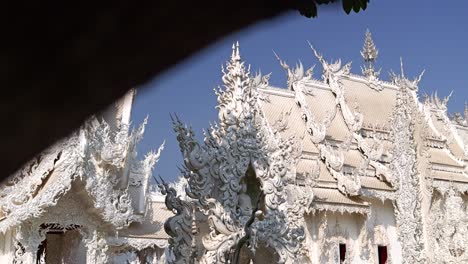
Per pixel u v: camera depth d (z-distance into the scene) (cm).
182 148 1753
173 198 1703
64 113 228
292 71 4141
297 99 4016
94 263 2666
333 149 3819
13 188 2533
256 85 3862
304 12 278
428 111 4862
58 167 2592
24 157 228
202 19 230
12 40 214
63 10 215
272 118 3753
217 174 1794
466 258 3994
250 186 1950
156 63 231
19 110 221
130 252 3525
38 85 221
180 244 1683
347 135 4081
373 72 4641
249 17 238
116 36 224
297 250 1938
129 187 3597
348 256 3584
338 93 4234
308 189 3284
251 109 2002
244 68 2052
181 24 229
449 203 4212
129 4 221
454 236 4081
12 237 2614
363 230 3650
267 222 1872
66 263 2947
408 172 3803
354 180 3600
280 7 244
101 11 219
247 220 1819
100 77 228
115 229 2761
